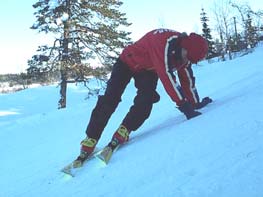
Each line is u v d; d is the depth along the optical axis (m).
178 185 3.67
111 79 5.27
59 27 27.89
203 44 5.15
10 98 32.81
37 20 27.86
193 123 5.12
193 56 5.14
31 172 5.35
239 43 44.75
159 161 4.29
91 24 28.20
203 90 8.74
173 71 5.38
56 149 6.36
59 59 27.86
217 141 4.34
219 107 5.61
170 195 3.53
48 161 5.69
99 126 4.96
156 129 5.52
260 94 5.76
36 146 7.06
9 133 9.12
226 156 3.95
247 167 3.63
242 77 9.03
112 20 28.33
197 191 3.47
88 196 4.00
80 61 27.92
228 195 3.29
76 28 27.91
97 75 28.19
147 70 5.25
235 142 4.20
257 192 3.22
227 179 3.53
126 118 5.04
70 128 8.34
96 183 4.27
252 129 4.41
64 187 4.43
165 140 4.80
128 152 4.80
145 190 3.77
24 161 6.04
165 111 6.95
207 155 4.09
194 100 5.81
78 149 5.93
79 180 4.48
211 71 14.90
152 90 5.21
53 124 9.30
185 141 4.58
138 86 5.25
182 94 5.30
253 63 13.18
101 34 28.00
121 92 5.26
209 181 3.58
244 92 6.33
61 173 4.84
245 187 3.34
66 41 27.89
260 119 4.62
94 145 4.94
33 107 30.20
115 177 4.26
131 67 5.24
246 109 5.11
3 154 6.95
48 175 4.97
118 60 5.34
